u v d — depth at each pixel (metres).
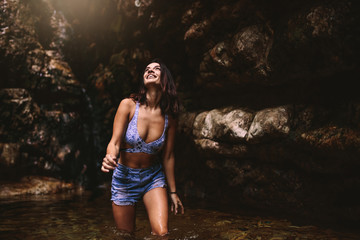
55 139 6.53
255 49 3.90
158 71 2.64
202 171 5.20
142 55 6.23
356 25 2.83
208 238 2.62
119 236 2.57
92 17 7.63
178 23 5.25
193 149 5.40
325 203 3.42
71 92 6.98
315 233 2.81
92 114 7.21
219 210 3.94
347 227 3.03
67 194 5.42
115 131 2.52
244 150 4.12
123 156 2.64
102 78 7.10
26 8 6.66
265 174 4.02
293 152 3.63
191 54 5.09
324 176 3.44
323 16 3.05
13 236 2.70
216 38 4.57
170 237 2.45
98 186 6.56
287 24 3.48
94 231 2.85
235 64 4.19
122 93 6.83
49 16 7.51
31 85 6.43
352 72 3.21
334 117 3.29
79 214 3.68
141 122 2.57
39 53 6.68
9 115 5.98
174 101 2.73
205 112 4.93
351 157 2.97
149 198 2.56
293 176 3.72
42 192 5.50
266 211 3.88
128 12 5.80
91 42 7.82
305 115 3.55
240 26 4.20
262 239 2.61
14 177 5.83
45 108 6.62
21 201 4.60
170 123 2.74
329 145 3.10
